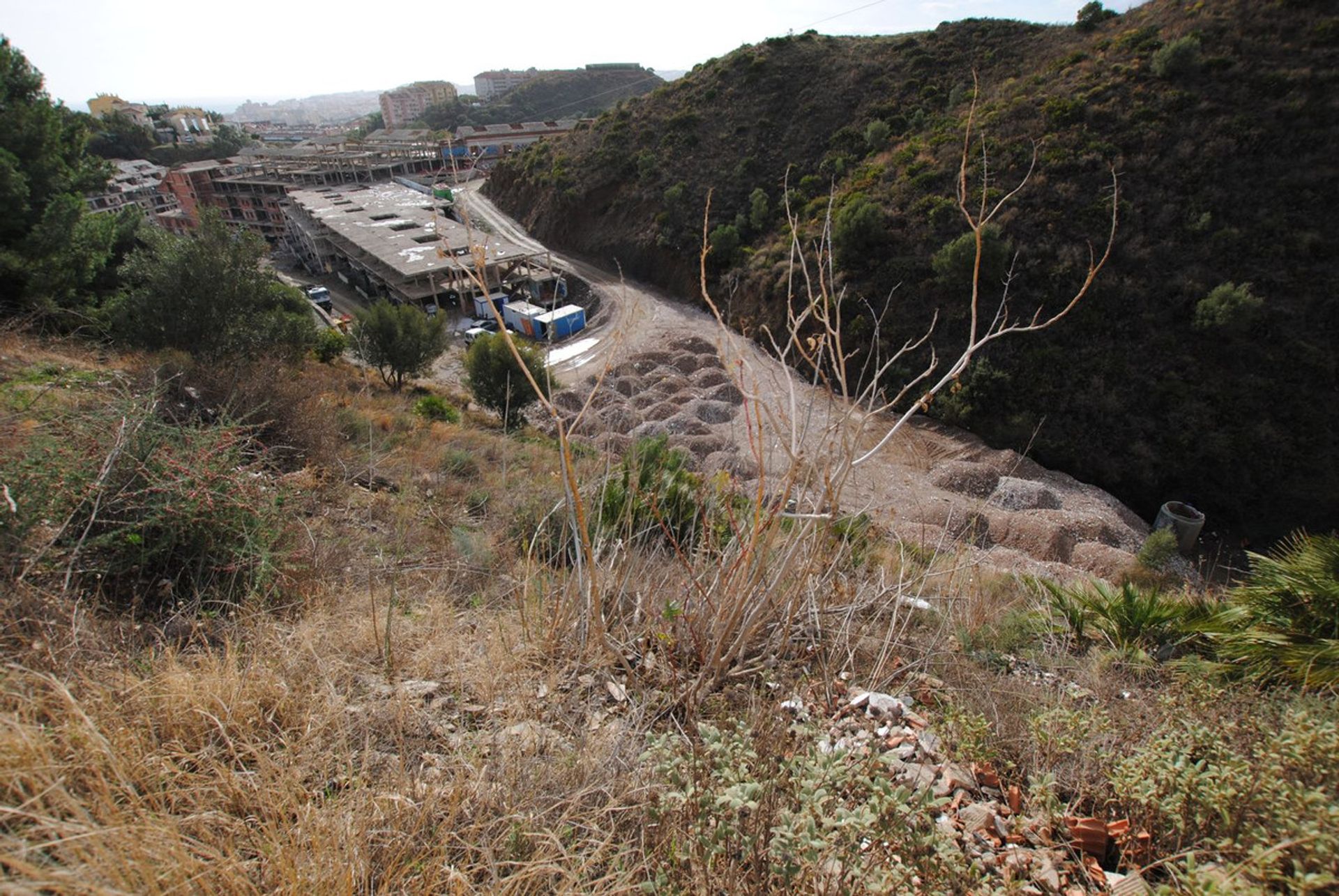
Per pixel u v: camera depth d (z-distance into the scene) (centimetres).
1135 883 146
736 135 3584
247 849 145
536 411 1581
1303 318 1705
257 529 309
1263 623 314
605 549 340
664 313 2909
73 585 250
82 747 149
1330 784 154
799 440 253
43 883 108
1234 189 1948
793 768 157
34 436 301
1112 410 1731
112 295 1236
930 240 2208
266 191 6341
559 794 172
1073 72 2503
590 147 4097
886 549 405
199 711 179
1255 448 1611
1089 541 1252
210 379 579
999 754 210
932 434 1825
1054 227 2031
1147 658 320
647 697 230
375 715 201
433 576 344
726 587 244
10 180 1030
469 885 134
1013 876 149
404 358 1773
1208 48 2261
